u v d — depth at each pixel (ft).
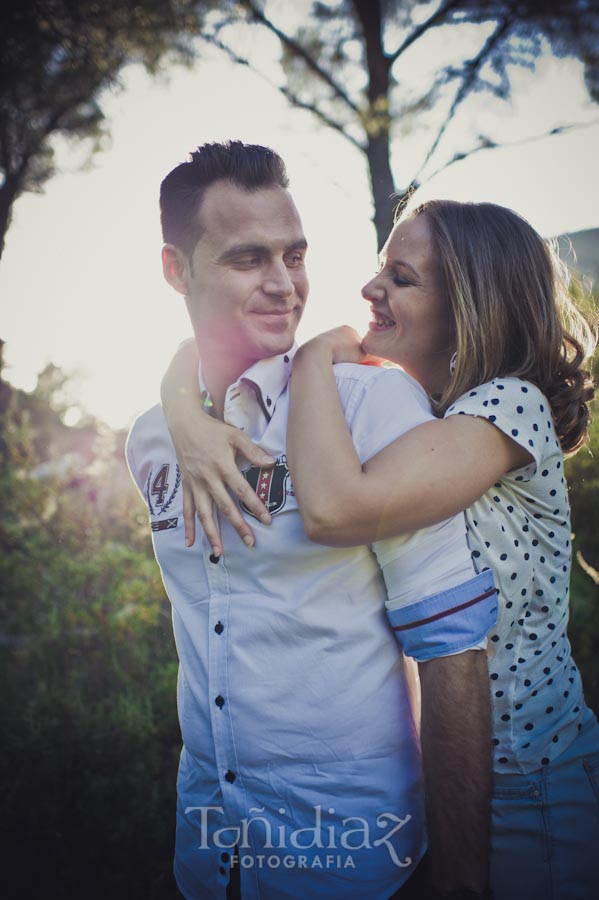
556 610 5.06
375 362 5.64
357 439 4.63
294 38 13.32
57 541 15.29
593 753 5.20
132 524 15.16
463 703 4.36
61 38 14.80
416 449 4.34
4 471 17.11
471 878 4.44
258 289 4.92
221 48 13.28
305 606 4.65
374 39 12.77
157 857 8.71
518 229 5.08
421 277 5.13
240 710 4.80
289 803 4.75
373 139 12.32
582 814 5.01
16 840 8.76
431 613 4.38
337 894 4.73
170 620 12.87
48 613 13.37
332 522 4.28
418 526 4.33
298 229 5.02
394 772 4.75
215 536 4.76
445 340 5.24
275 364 4.98
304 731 4.69
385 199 12.34
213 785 5.03
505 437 4.58
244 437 4.82
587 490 11.96
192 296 5.20
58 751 9.93
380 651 4.72
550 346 5.01
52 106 16.21
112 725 10.61
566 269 5.68
